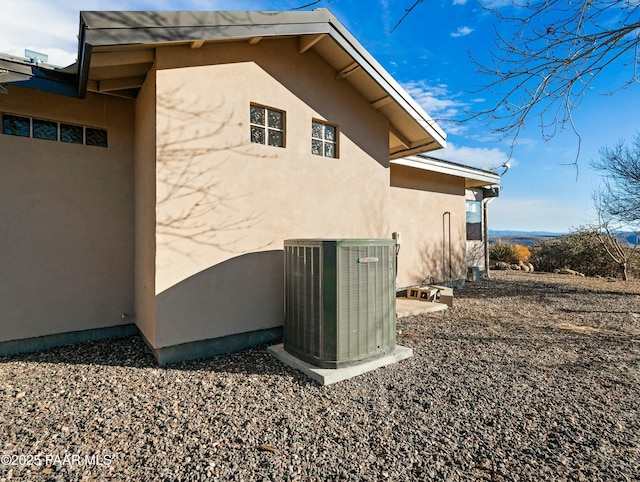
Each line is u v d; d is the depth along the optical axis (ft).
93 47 10.84
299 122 16.47
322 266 12.01
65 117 15.24
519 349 14.80
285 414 9.29
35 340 14.60
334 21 15.39
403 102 18.51
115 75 13.99
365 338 12.58
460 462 7.29
